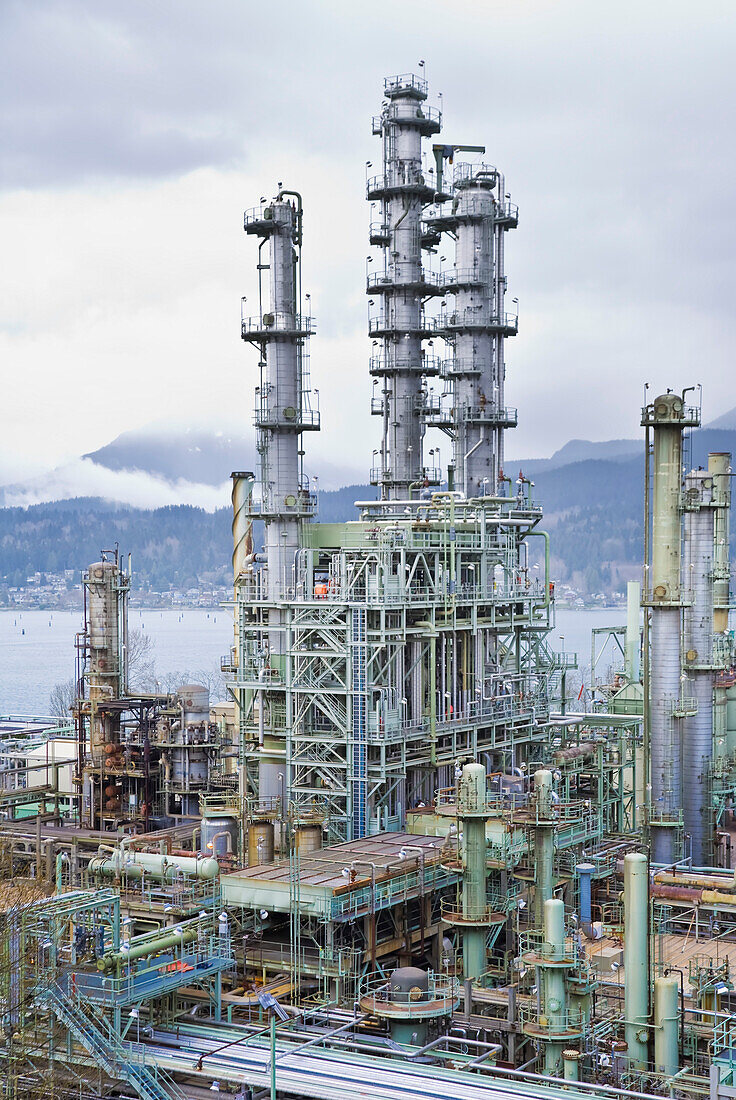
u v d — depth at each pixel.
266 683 100.44
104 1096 60.69
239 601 102.81
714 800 105.81
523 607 118.88
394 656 97.56
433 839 87.38
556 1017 61.59
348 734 95.81
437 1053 63.28
